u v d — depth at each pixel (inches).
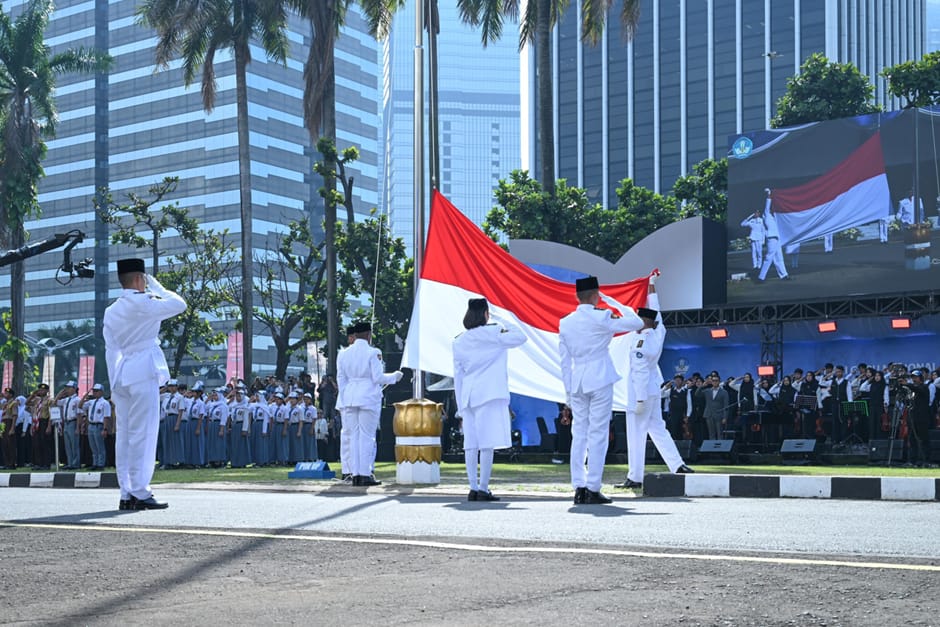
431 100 1089.4
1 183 1601.9
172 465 931.3
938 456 804.6
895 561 204.7
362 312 1727.4
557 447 993.5
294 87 4680.1
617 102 3959.2
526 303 566.9
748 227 1058.7
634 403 497.7
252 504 387.5
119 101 4766.2
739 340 1043.9
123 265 372.8
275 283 4232.3
